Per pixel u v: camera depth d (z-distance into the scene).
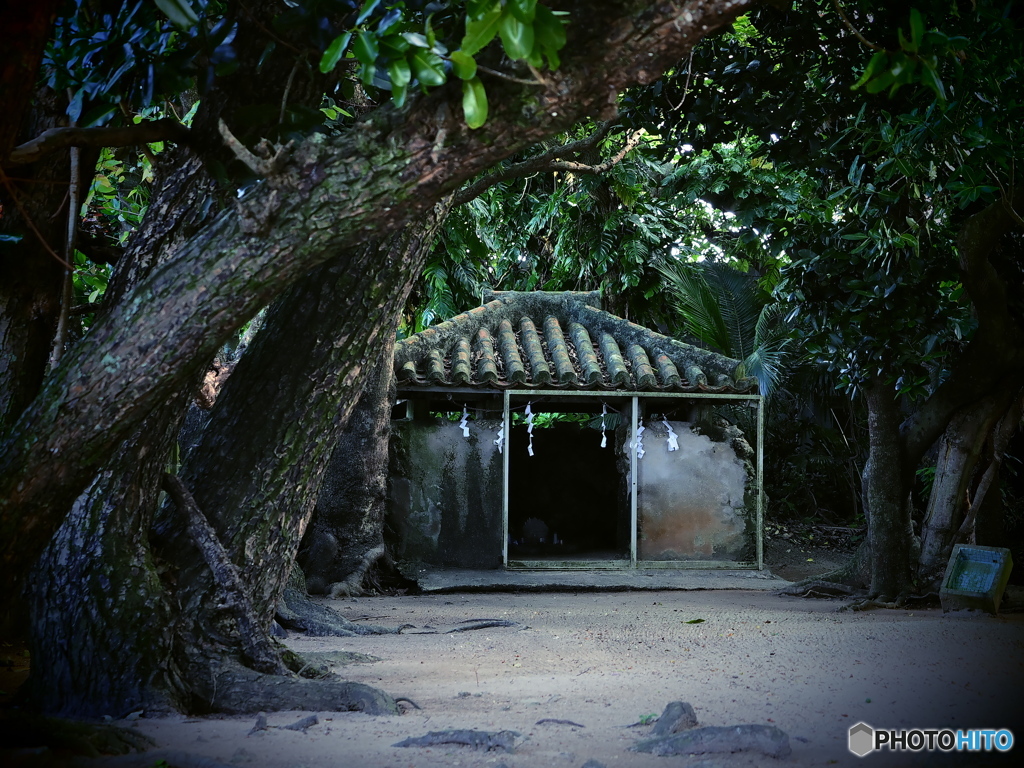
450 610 10.04
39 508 3.62
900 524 9.88
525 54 2.88
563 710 4.36
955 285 9.77
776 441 18.72
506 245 17.70
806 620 8.05
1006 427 9.66
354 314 5.14
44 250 5.36
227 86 4.48
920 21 3.26
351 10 4.01
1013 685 4.69
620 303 17.80
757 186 9.12
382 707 4.45
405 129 3.37
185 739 3.90
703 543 13.80
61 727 3.71
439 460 13.44
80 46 4.36
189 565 4.84
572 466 18.42
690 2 3.14
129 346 3.50
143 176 7.64
